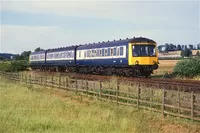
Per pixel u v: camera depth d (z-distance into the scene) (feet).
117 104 71.56
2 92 100.63
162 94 60.18
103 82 82.74
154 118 57.41
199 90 64.34
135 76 108.47
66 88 100.07
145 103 65.57
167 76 115.14
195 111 52.16
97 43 132.05
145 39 109.19
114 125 55.62
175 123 53.26
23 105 76.07
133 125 54.80
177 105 56.80
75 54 149.69
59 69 176.86
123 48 110.01
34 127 54.49
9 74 160.86
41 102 78.74
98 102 76.38
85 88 88.63
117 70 116.06
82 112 66.28
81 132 51.16
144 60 107.55
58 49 174.29
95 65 129.59
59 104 76.33
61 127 54.60
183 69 112.47
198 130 48.57
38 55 210.79
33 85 124.57
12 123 56.29
